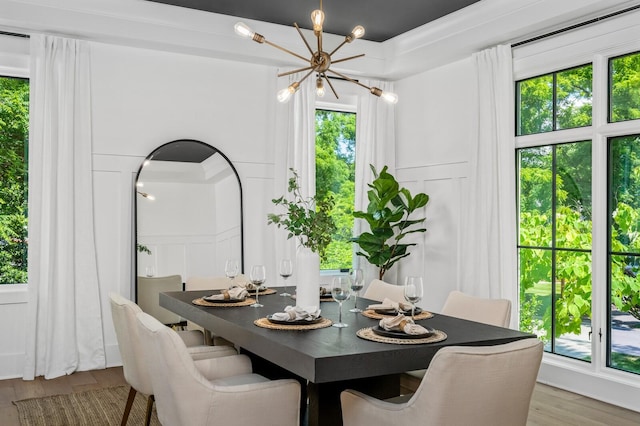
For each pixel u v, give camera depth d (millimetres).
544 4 4602
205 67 5727
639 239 4184
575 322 4602
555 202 4781
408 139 6414
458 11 5375
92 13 4988
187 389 2369
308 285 3385
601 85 4398
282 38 5855
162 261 5414
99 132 5258
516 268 4984
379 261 5965
